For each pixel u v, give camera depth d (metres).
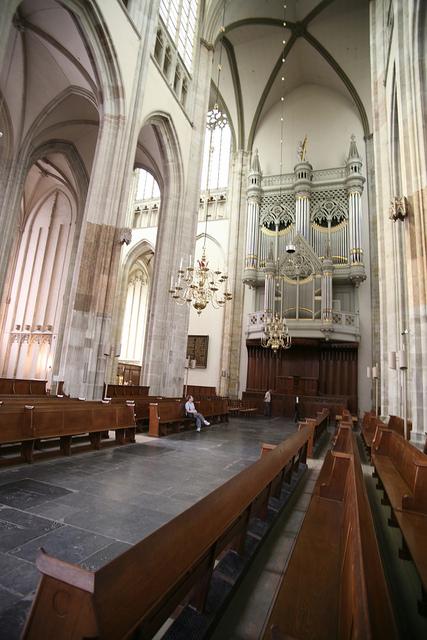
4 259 14.86
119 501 4.36
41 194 22.94
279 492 5.09
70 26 11.61
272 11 21.50
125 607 1.38
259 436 11.04
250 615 2.58
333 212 22.73
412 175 9.10
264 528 3.97
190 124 17.36
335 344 20.75
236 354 22.91
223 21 20.09
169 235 15.89
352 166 22.42
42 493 4.42
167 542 1.77
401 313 11.51
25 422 5.66
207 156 27.52
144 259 32.97
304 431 6.77
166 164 16.14
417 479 3.79
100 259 11.02
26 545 3.10
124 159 12.02
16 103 14.54
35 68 13.70
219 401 14.33
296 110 25.73
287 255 21.62
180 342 15.55
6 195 14.96
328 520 3.70
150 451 7.45
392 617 1.21
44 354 20.81
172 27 16.09
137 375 31.02
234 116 25.81
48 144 17.41
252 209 23.84
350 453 4.66
